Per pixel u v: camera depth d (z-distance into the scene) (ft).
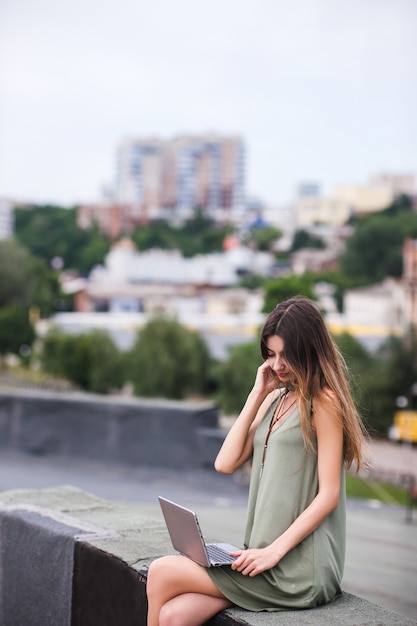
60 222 460.96
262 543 9.79
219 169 620.49
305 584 9.50
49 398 34.99
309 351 9.73
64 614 12.24
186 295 448.65
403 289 329.11
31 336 342.44
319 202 455.63
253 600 9.55
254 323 375.25
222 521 26.27
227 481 31.83
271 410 10.34
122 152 622.54
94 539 12.06
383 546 25.30
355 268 345.31
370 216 427.33
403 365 239.71
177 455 32.81
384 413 230.07
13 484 30.30
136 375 291.17
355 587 19.51
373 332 289.74
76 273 451.53
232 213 488.44
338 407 9.61
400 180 456.04
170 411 32.81
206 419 32.99
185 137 619.67
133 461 33.47
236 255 461.37
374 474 145.69
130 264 460.14
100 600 11.44
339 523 9.89
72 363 302.45
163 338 294.46
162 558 9.83
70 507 14.44
